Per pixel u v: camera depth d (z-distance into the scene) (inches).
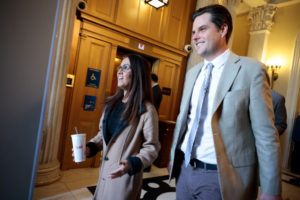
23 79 12.6
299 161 181.0
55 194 89.0
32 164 13.3
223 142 36.3
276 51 218.7
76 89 120.4
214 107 37.2
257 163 38.1
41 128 13.4
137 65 45.8
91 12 121.3
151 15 150.2
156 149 43.0
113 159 42.5
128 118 43.2
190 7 174.9
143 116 44.3
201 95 42.1
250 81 36.4
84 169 125.2
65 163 119.4
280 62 213.6
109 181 42.1
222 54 41.9
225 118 36.6
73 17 102.6
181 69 174.9
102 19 122.9
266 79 37.1
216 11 40.1
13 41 12.1
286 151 195.3
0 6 11.7
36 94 13.1
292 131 194.1
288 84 203.8
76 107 121.5
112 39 131.6
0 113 12.1
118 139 43.1
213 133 36.3
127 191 40.9
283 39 215.5
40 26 13.0
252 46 232.2
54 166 100.8
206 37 40.8
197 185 40.2
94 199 43.7
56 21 13.6
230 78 37.8
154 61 163.3
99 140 50.2
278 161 32.1
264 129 33.5
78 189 96.5
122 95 50.4
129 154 42.1
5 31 11.9
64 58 100.3
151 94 47.1
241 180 35.7
